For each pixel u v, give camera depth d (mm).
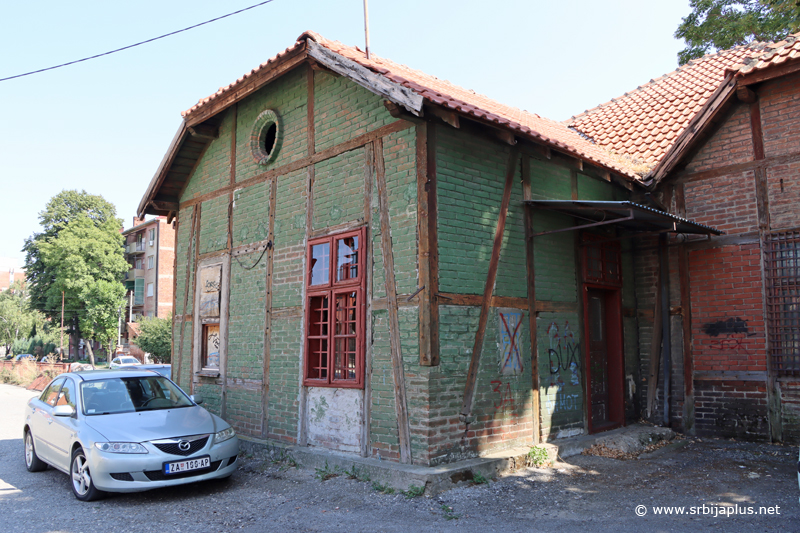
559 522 5043
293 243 8180
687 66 12742
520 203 7609
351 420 6973
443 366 6281
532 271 7648
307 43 7215
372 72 6363
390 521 5145
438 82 9617
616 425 8836
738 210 8656
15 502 6297
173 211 11367
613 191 9555
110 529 5254
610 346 9219
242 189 9375
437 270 6328
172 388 7723
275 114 8727
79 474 6359
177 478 6176
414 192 6484
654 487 6121
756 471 6711
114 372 7699
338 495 5988
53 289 43781
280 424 8047
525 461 6840
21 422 13266
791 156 8203
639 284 9656
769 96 8484
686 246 9141
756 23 16719
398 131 6758
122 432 6234
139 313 49000
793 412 7961
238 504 5941
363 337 6887
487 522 5062
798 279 8039
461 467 6074
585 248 8680
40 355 49250
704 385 8781
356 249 7164
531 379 7438
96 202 49094
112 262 45656
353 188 7281
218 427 6789
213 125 10148
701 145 9117
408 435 6262
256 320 8727
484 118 6262
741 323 8500
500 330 7051
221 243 9727
